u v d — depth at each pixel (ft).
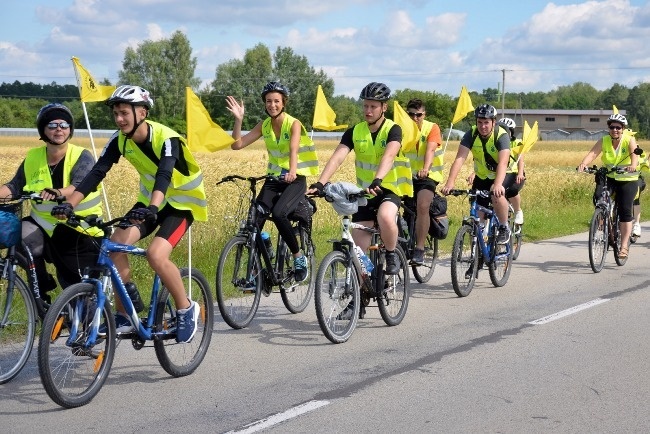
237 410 16.70
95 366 17.07
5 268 18.22
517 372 19.56
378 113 22.84
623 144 35.68
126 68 311.68
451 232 47.88
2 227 17.69
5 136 260.42
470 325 24.67
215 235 37.27
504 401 17.39
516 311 26.78
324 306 21.74
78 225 16.51
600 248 35.12
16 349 18.79
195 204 18.38
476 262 29.63
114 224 16.71
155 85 308.81
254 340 22.70
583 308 27.22
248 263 24.16
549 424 16.01
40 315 19.47
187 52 311.47
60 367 17.33
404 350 21.62
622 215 36.37
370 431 15.56
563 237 48.11
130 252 17.54
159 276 17.97
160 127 17.85
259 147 209.67
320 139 280.72
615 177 35.88
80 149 19.99
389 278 24.23
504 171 29.55
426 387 18.34
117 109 17.46
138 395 17.61
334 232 45.68
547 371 19.65
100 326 17.16
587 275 34.32
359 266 22.66
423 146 30.30
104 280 17.15
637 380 18.94
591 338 23.00
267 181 25.43
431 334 23.49
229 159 107.24
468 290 29.58
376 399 17.47
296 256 25.63
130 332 17.78
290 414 16.47
